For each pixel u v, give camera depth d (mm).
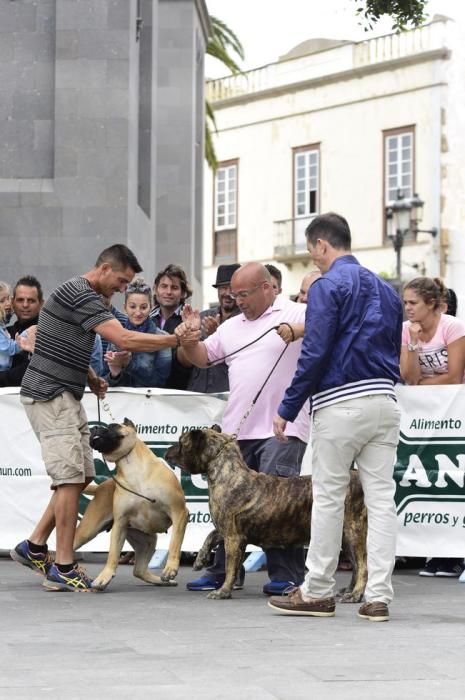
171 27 21625
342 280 6590
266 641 5938
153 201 17625
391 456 6684
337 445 6574
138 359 9516
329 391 6570
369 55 39438
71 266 14812
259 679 4961
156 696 4641
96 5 14859
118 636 6098
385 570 6645
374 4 15211
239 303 7938
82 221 14805
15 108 15031
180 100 21625
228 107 43719
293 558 7801
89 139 14859
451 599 7633
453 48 37844
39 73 15055
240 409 7945
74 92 14898
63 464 7914
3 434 9547
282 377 7883
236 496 7477
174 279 10070
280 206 42156
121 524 7945
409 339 9234
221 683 4883
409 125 38531
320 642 5910
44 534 8234
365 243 39656
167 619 6691
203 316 10023
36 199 14820
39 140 15008
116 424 7895
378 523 6648
